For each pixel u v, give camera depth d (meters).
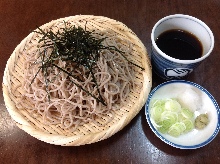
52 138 0.26
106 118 0.28
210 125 0.28
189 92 0.29
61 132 0.28
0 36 0.34
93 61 0.29
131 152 0.28
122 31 0.32
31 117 0.28
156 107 0.29
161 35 0.30
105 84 0.29
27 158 0.28
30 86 0.30
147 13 0.36
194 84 0.30
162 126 0.28
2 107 0.30
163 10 0.36
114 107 0.29
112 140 0.29
